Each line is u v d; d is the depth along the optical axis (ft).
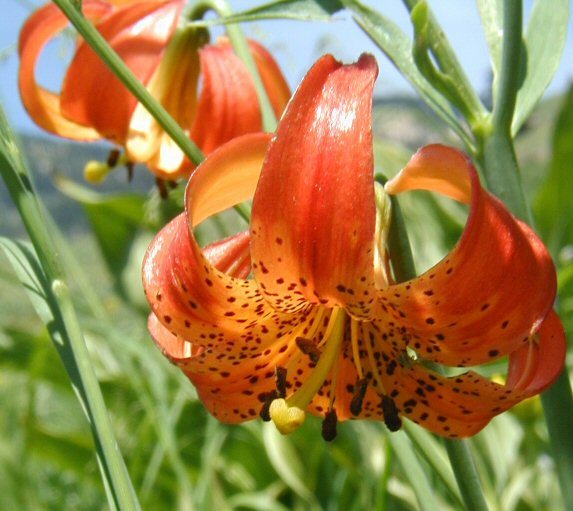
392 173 1.66
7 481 1.24
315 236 0.57
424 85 0.76
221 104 1.10
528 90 0.75
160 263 0.63
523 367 0.64
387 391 0.69
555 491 1.27
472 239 0.58
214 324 0.65
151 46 1.09
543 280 0.59
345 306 0.61
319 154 0.57
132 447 1.34
